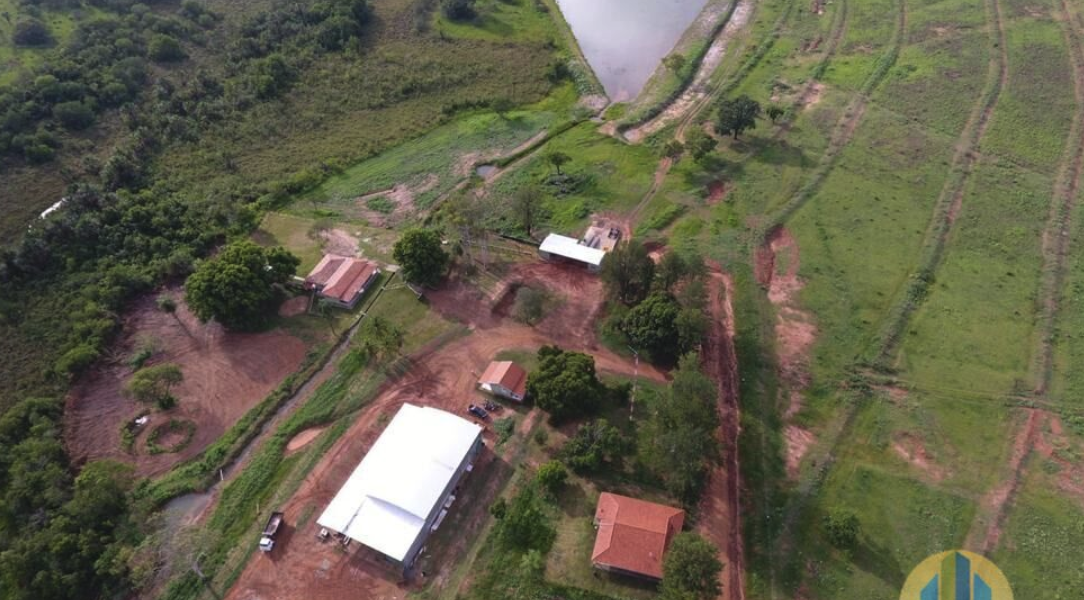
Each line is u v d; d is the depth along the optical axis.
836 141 118.19
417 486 68.94
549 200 112.38
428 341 89.38
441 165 122.75
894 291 90.81
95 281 96.62
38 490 71.00
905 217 102.00
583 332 89.56
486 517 70.06
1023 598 61.28
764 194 108.75
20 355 86.81
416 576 65.75
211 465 76.00
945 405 77.19
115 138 123.88
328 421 80.50
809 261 96.25
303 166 122.81
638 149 122.25
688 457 67.94
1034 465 71.06
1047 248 94.50
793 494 70.31
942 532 66.25
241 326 90.88
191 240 105.38
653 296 85.69
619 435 73.44
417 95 141.00
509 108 136.62
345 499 69.06
